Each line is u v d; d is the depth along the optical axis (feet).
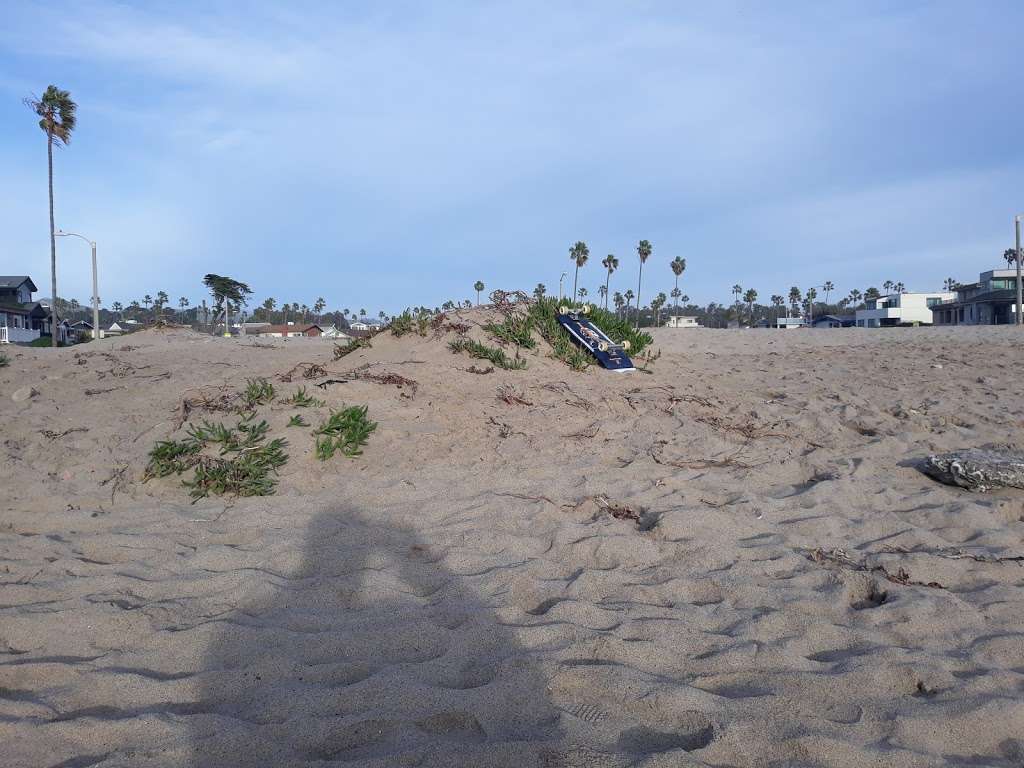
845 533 14.61
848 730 8.11
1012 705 8.52
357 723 8.06
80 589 11.38
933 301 203.72
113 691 8.71
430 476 17.94
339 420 19.93
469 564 12.73
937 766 7.57
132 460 18.13
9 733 7.74
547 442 21.25
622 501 16.26
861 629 10.61
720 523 14.82
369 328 38.70
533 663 9.22
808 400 29.30
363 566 12.63
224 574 11.99
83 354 47.32
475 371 29.50
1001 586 12.18
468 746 7.59
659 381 32.24
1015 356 45.44
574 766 7.34
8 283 174.60
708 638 10.16
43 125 113.60
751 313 307.78
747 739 7.91
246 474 16.90
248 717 8.27
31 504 15.58
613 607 11.17
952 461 17.84
